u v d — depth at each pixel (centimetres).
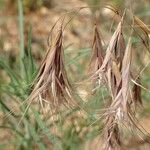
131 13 32
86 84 33
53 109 32
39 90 32
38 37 79
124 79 30
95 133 48
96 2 64
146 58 55
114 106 30
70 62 47
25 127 48
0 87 47
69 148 47
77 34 79
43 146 45
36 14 86
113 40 31
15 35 78
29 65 44
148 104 53
